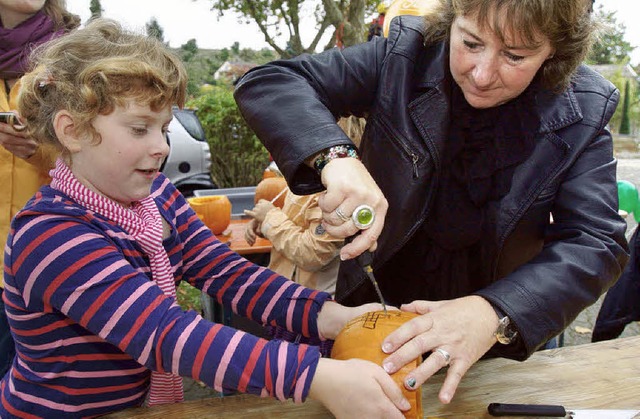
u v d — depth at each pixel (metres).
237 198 3.92
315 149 1.21
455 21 1.25
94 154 1.04
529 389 1.29
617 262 1.27
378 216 1.14
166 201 1.36
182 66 1.12
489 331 1.12
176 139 5.35
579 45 1.25
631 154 13.44
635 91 17.05
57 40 1.09
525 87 1.26
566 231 1.31
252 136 6.98
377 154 1.44
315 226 2.23
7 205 1.87
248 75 1.46
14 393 1.18
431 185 1.40
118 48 1.04
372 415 0.98
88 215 1.07
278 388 0.99
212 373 0.99
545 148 1.35
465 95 1.31
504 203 1.37
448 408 1.22
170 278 1.20
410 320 1.11
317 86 1.43
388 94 1.41
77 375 1.15
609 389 1.29
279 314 1.34
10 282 1.07
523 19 1.08
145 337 1.00
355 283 1.50
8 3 1.89
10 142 1.74
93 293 1.00
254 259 3.06
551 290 1.17
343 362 1.01
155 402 1.37
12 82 1.98
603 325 3.04
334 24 4.82
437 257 1.51
